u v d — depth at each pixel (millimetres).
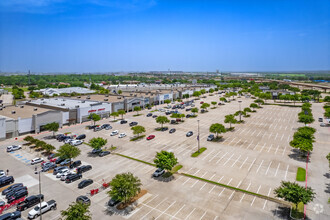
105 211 38500
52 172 53906
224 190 44688
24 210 39562
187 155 63406
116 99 136500
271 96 177625
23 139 76500
